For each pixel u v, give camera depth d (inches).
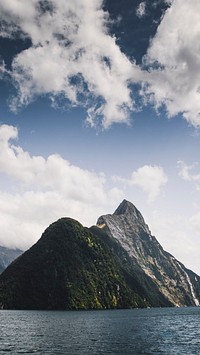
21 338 3941.9
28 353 2878.9
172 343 3656.5
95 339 3905.0
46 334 4409.5
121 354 2901.1
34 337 4050.2
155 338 4114.2
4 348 3154.5
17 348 3152.1
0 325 5866.1
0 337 4035.4
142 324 6397.6
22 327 5472.4
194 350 3179.1
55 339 3860.7
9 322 6619.1
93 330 5044.3
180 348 3294.8
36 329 5128.0
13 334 4389.8
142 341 3796.8
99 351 3026.6
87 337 4104.3
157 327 5757.9
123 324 6328.7
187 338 4158.5
